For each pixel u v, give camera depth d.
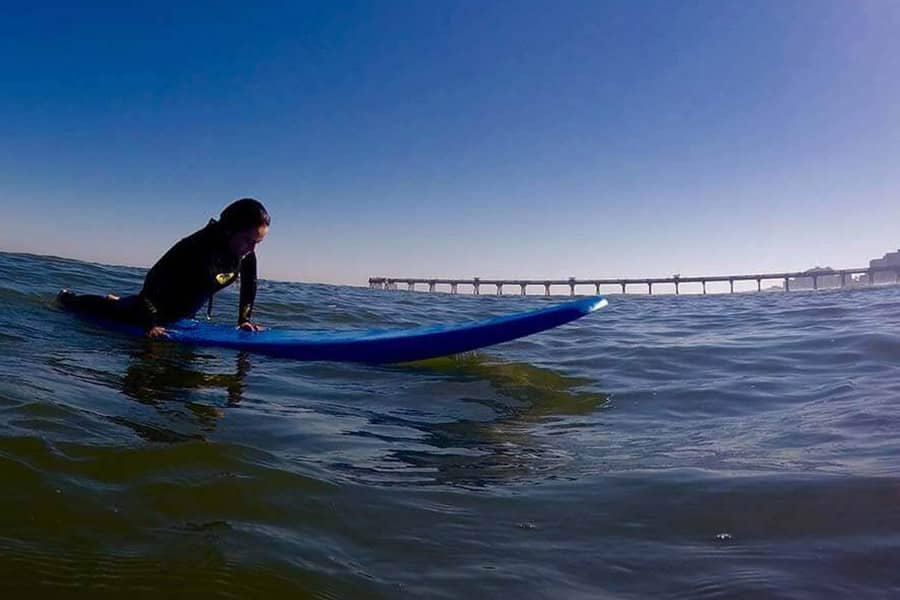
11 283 7.34
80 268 10.68
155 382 3.66
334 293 14.52
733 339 6.66
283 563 1.70
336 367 4.70
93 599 1.50
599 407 3.78
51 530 1.77
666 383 4.42
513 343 6.29
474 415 3.53
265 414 3.20
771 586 1.62
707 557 1.79
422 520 2.03
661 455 2.75
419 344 4.85
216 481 2.18
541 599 1.59
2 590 1.49
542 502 2.20
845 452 2.62
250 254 5.70
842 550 1.80
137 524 1.85
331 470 2.44
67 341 4.65
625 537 1.93
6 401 2.78
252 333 5.50
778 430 3.06
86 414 2.77
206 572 1.63
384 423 3.27
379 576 1.67
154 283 5.47
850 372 4.45
